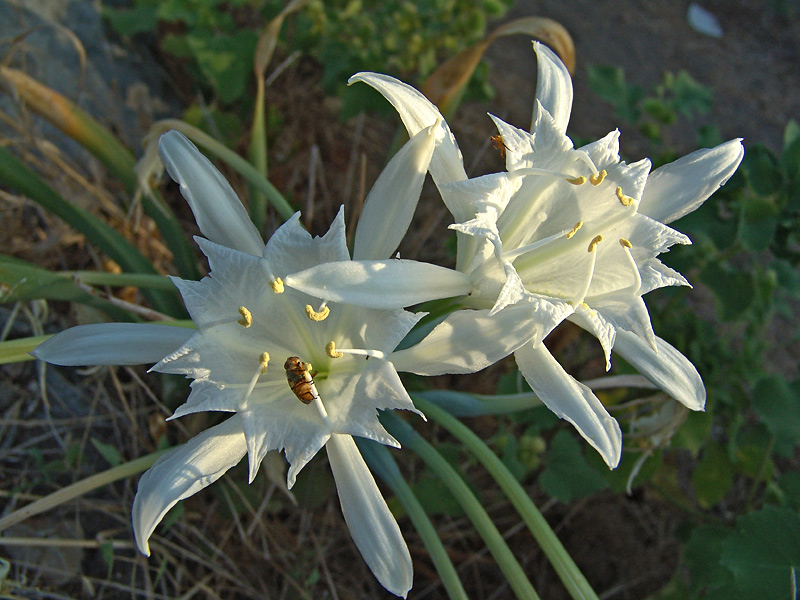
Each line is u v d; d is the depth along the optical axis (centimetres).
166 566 24
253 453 15
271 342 17
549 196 18
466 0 34
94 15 33
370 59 33
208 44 33
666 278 17
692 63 48
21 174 21
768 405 26
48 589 22
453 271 17
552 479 26
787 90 49
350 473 17
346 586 26
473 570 28
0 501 23
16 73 22
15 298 20
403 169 17
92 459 25
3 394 24
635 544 30
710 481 28
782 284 29
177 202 32
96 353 17
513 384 27
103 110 32
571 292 18
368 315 16
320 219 34
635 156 41
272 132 34
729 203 27
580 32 47
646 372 18
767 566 21
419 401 20
